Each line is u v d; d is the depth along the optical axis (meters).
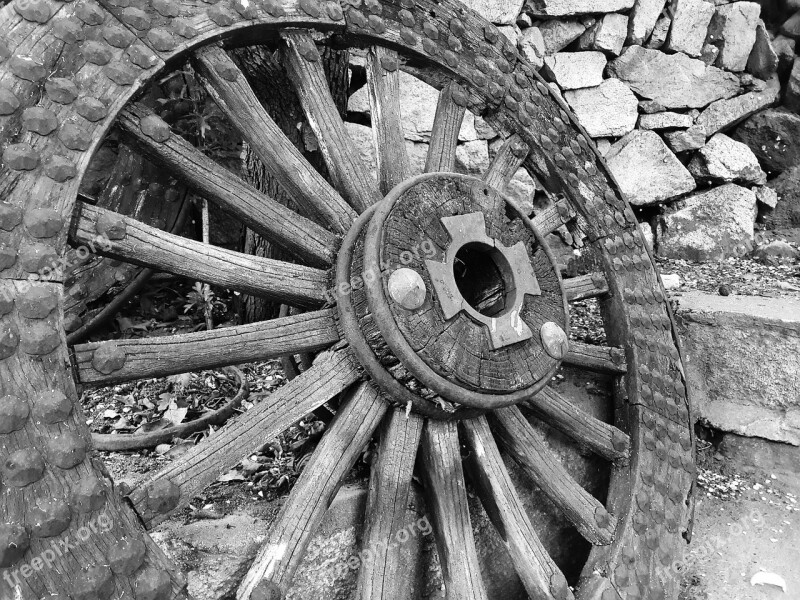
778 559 1.50
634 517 1.29
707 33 2.67
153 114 0.97
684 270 2.44
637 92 2.54
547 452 1.27
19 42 0.84
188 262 0.96
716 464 1.81
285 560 0.94
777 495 1.70
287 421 0.99
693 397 1.84
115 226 0.89
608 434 1.36
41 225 0.80
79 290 1.58
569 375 1.53
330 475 1.01
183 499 0.89
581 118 2.45
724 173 2.65
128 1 0.92
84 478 0.79
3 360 0.76
